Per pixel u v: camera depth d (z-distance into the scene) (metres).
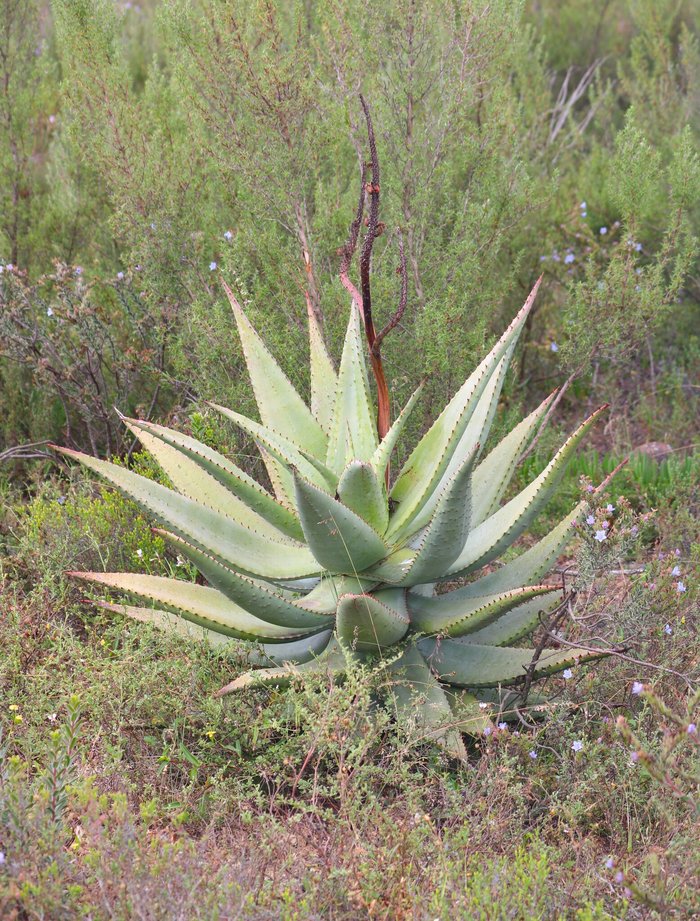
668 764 2.49
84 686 3.37
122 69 5.89
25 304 5.63
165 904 2.31
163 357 5.93
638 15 9.59
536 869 2.50
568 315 5.96
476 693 3.57
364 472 3.21
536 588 3.05
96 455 5.82
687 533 4.93
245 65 5.33
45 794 2.49
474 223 5.57
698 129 8.81
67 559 4.42
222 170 5.60
